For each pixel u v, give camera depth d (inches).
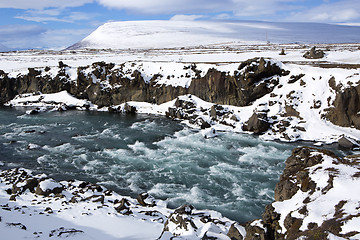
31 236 469.4
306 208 461.7
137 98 1946.4
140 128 1539.1
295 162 636.7
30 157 1129.4
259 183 922.1
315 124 1380.4
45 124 1612.9
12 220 543.2
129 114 1850.4
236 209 772.6
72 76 2132.1
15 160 1097.4
